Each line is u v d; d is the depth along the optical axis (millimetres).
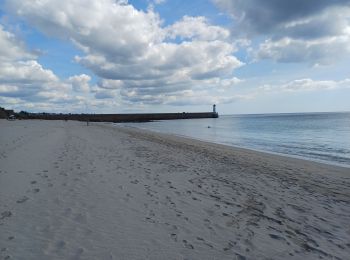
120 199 6398
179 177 9031
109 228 4875
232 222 5492
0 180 7344
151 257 4012
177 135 33812
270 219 5793
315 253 4457
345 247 4730
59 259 3803
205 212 5934
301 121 68938
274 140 27688
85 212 5516
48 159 10586
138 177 8609
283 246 4621
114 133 29422
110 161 11008
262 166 12414
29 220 4996
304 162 14219
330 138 28438
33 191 6590
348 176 10977
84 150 13711
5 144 14953
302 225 5594
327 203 7223
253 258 4180
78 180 7773
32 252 3945
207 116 140625
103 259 3875
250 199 7086
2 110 87125
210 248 4395
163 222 5273
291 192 8094
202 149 18062
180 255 4121
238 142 26125
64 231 4648
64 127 38406
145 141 21562
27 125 42219
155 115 128000
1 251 3922
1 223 4805
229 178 9422
